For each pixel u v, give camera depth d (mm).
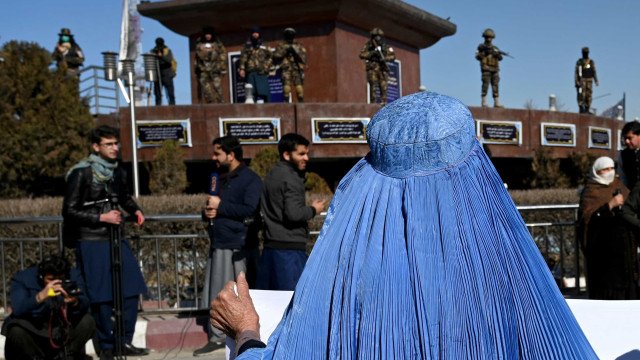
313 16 19062
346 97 19453
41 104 17719
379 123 1374
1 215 8188
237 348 1531
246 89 17484
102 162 5582
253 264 5879
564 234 8156
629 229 5906
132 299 5766
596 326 2477
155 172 15609
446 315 1213
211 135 16953
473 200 1279
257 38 17719
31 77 17609
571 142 21094
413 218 1273
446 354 1202
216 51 17969
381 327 1228
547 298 1217
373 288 1246
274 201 5398
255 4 19156
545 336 1199
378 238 1280
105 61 13516
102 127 5609
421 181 1307
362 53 18094
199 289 7535
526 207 7500
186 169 17438
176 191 15461
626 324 2463
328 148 17312
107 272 5570
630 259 5906
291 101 19406
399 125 1338
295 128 17141
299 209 5328
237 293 1720
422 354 1209
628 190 6117
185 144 16906
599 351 2441
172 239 7297
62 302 5059
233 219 5711
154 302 7242
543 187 19188
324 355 1255
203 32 18078
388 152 1332
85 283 5551
